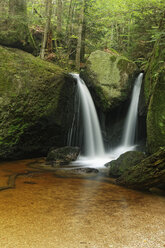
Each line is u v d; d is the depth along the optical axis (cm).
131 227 279
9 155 713
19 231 254
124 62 905
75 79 939
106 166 702
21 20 902
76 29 1684
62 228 268
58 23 1470
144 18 1078
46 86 807
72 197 392
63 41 1503
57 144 877
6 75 725
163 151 421
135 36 1314
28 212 311
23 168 621
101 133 940
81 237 248
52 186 456
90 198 392
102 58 932
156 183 442
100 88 872
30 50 929
